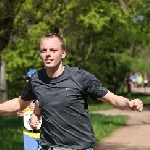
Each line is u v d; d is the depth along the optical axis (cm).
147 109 4456
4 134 1939
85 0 3938
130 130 2456
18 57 4334
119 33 4722
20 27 2939
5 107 668
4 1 2180
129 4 4175
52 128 616
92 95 621
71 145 613
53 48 612
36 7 2912
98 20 4144
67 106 610
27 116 1019
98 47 5100
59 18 3800
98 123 2778
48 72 622
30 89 645
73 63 4775
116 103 607
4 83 3650
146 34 4666
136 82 10150
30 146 1018
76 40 4650
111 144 1894
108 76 5972
